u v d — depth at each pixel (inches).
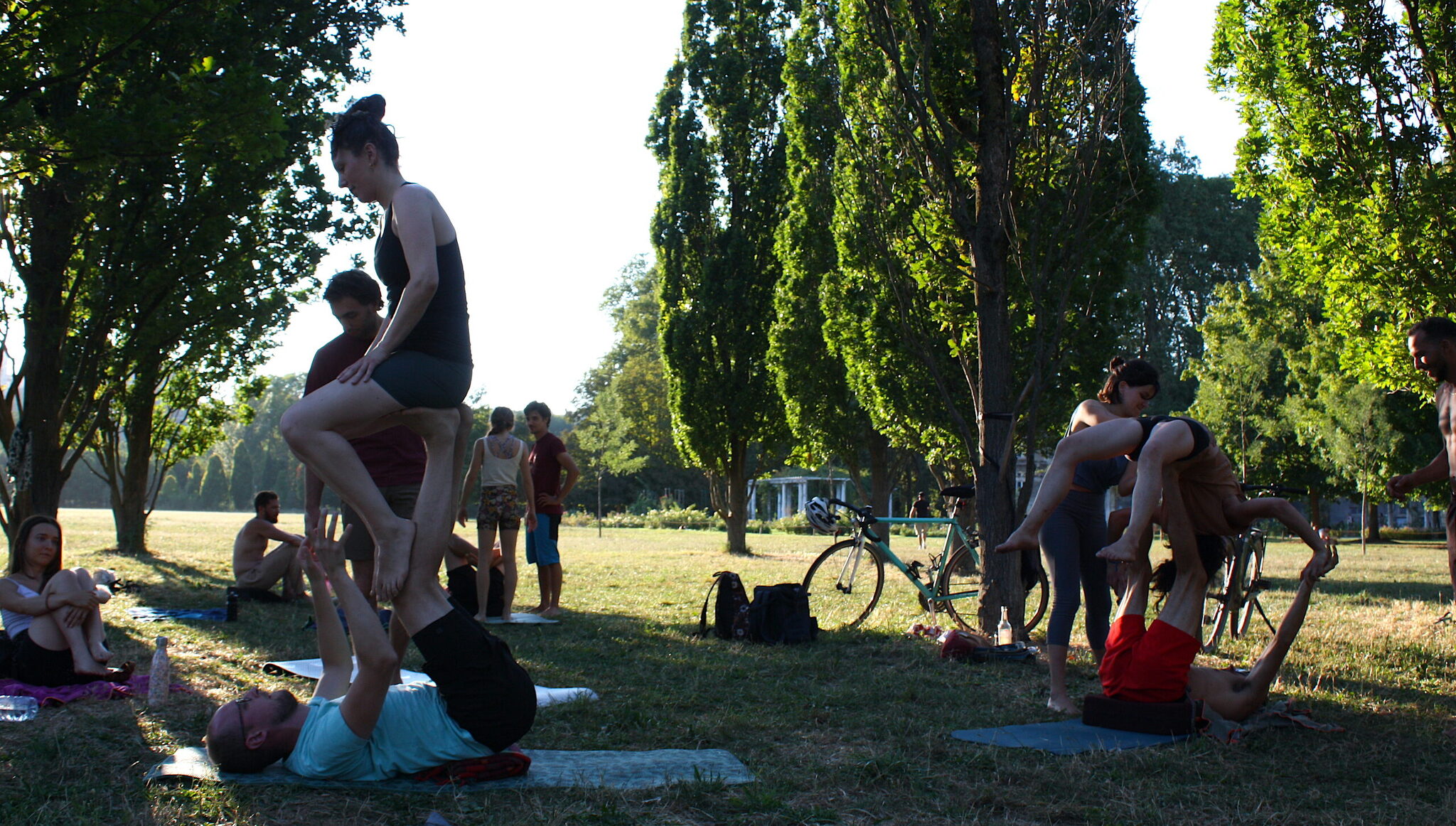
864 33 344.5
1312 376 1157.1
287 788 139.2
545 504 366.3
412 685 152.9
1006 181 325.4
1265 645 309.1
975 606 420.2
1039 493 184.2
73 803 131.3
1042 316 320.2
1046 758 168.4
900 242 350.6
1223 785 154.3
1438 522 1918.1
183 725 179.3
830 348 596.1
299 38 466.0
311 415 132.5
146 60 343.3
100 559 649.0
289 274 505.7
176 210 429.4
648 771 154.0
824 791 147.3
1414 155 372.5
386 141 143.9
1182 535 189.9
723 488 957.8
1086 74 323.9
